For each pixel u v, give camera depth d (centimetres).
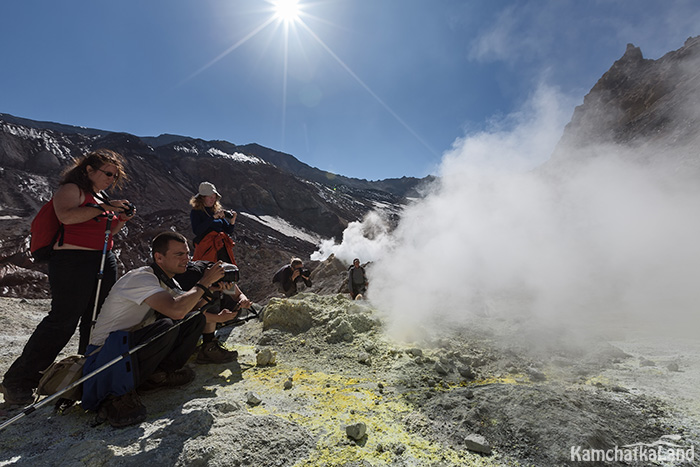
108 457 146
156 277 217
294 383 245
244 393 226
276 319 379
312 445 162
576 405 189
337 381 248
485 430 170
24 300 558
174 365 234
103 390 185
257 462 146
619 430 170
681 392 210
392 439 168
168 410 203
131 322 208
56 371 199
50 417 199
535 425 168
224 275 240
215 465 139
